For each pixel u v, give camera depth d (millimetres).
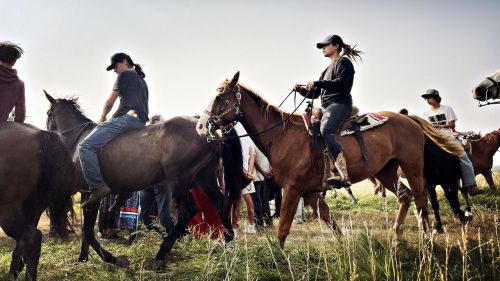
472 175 7793
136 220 7641
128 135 6164
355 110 6188
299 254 5289
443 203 10875
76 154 6113
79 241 6789
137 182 6102
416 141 6266
